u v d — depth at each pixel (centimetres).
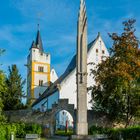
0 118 4147
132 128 3070
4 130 3266
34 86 9681
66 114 6172
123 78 4319
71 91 6688
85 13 3014
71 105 5266
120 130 3167
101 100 4638
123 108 4559
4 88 4188
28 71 10106
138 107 4422
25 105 6362
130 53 4434
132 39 4466
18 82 6294
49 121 5144
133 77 4409
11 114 5262
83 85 2962
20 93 6250
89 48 7125
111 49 4516
